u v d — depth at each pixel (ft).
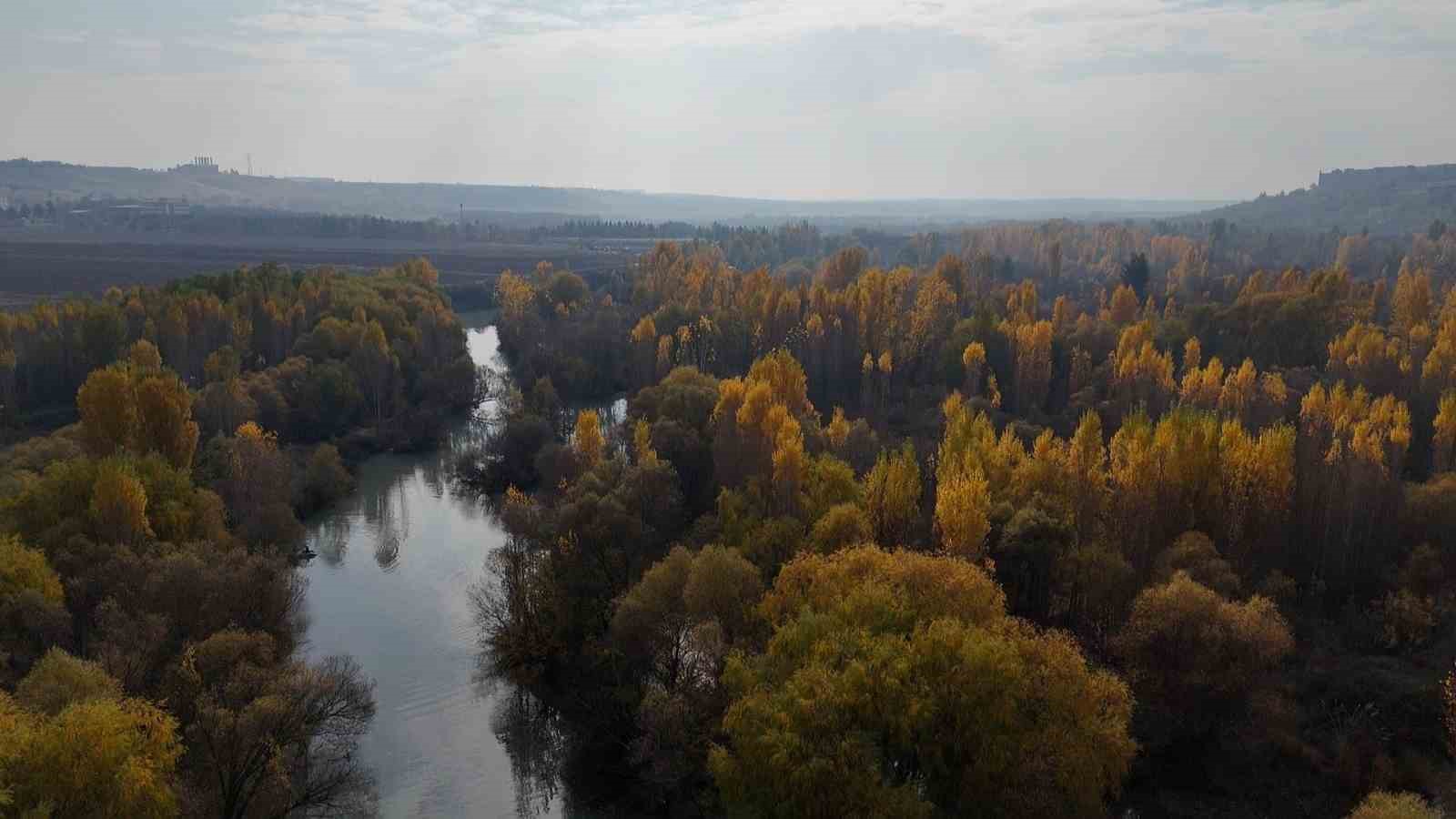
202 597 224.94
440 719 247.70
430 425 488.85
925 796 171.22
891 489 288.10
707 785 206.69
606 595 261.44
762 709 167.53
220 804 181.57
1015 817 163.12
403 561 345.31
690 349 550.36
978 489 265.34
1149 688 223.51
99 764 146.61
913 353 540.11
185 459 332.39
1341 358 461.78
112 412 317.63
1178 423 310.04
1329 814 205.16
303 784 213.87
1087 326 553.23
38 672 173.99
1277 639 218.38
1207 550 268.21
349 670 241.55
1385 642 253.03
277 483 344.69
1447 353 425.28
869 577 208.03
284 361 509.35
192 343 499.10
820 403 526.57
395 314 586.86
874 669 171.22
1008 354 518.37
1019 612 264.31
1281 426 309.63
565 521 274.98
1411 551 289.33
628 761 219.82
